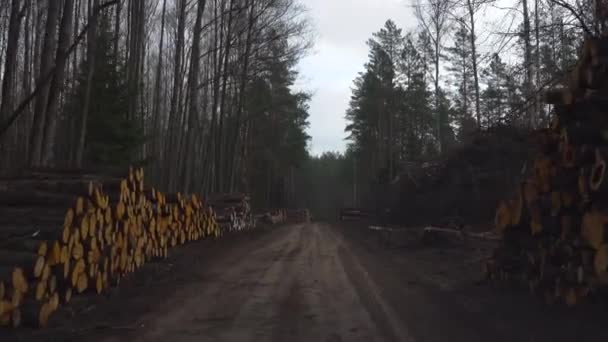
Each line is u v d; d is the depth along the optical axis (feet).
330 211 398.42
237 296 34.47
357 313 29.58
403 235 72.02
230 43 114.83
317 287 38.04
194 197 66.23
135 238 41.78
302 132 230.68
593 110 26.76
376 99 201.05
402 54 191.01
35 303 25.88
